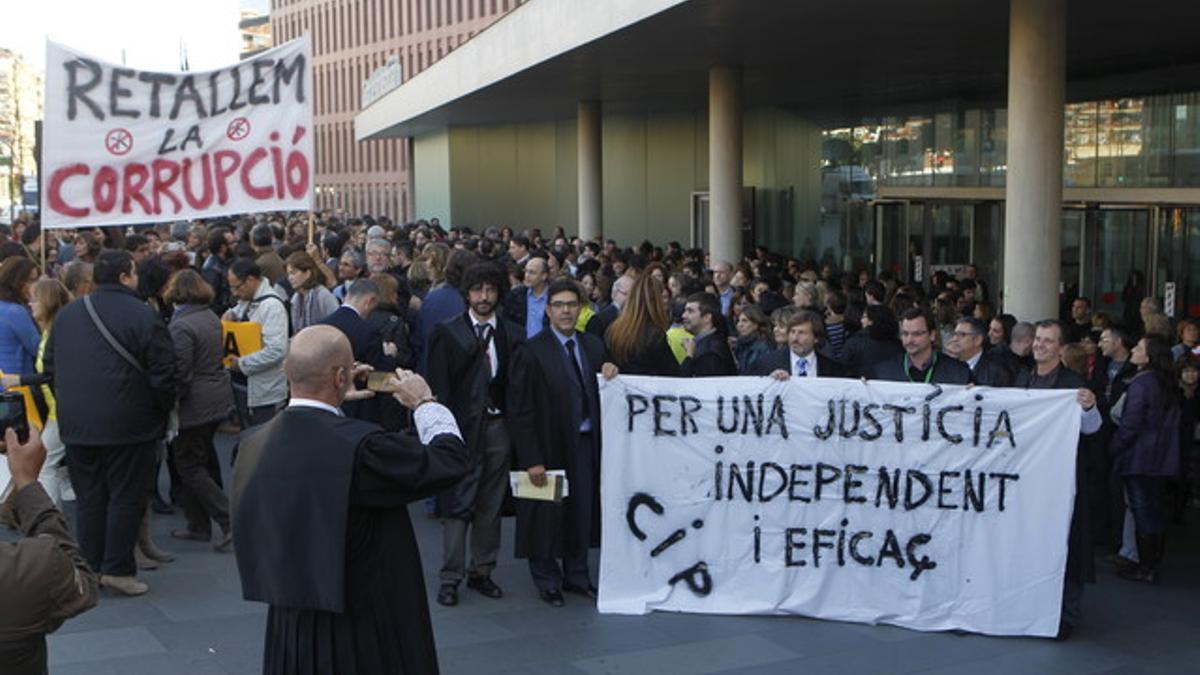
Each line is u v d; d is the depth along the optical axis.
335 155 78.25
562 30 16.98
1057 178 11.61
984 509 6.89
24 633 3.42
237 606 7.11
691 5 12.80
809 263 20.20
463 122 36.28
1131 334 16.05
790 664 6.30
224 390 8.11
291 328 9.70
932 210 21.36
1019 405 6.85
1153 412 7.78
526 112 31.05
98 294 7.09
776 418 7.04
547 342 7.12
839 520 7.03
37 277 8.53
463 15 63.31
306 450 3.97
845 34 15.13
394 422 8.43
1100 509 8.99
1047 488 6.83
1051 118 11.51
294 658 4.04
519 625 6.88
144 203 9.71
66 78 9.38
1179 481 9.51
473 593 7.48
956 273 20.45
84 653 6.34
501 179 37.91
